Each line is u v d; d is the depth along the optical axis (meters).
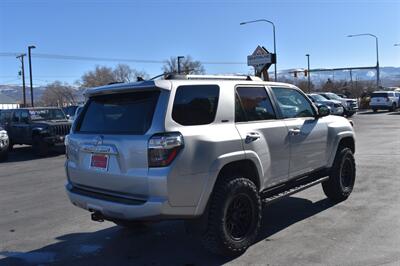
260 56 21.75
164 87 4.75
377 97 42.62
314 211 6.97
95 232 6.41
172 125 4.66
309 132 6.55
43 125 17.61
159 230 6.36
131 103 5.00
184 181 4.62
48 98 103.88
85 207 5.22
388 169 10.47
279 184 6.04
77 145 5.38
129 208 4.65
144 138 4.62
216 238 4.93
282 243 5.57
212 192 4.93
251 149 5.36
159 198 4.53
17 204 8.50
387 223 6.19
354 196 7.84
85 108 5.60
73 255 5.51
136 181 4.66
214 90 5.21
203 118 4.99
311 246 5.41
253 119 5.64
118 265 5.13
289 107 6.40
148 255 5.41
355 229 5.98
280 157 5.93
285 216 6.75
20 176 12.34
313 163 6.71
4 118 20.16
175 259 5.23
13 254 5.61
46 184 10.69
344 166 7.48
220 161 4.91
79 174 5.38
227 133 5.11
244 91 5.64
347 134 7.48
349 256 5.04
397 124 25.88
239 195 5.11
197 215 4.78
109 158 4.93
